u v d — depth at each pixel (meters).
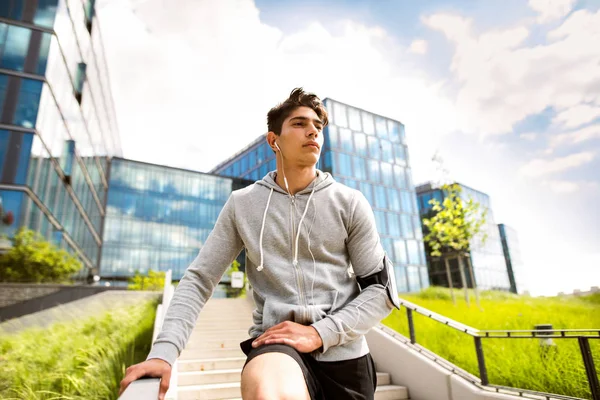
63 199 18.92
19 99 15.48
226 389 4.02
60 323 8.97
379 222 30.42
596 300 10.40
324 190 1.26
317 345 0.98
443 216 14.28
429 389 4.14
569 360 4.34
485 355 5.16
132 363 6.88
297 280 1.15
